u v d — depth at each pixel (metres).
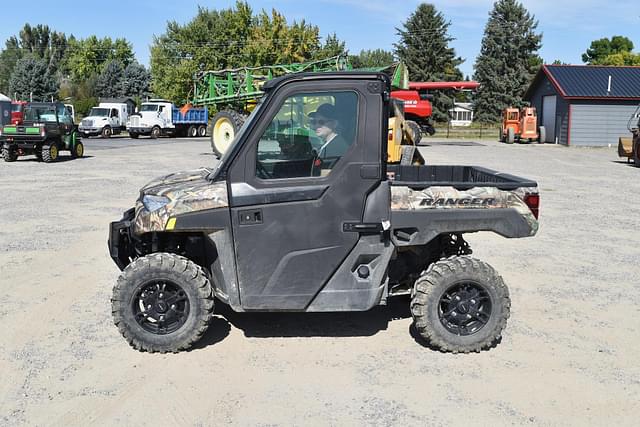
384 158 4.94
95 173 18.94
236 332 5.62
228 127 24.25
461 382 4.69
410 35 64.50
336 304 5.05
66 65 108.56
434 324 5.11
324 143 4.93
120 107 47.41
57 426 4.06
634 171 21.50
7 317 6.03
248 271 5.00
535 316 6.18
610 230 10.68
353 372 4.84
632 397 4.50
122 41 100.25
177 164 21.95
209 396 4.45
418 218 5.04
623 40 94.69
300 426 4.05
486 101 64.69
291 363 4.98
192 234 5.32
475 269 5.09
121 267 5.56
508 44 64.25
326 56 59.38
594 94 37.69
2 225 10.60
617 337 5.65
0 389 4.55
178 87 65.06
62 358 5.08
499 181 5.86
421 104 32.62
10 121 29.64
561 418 4.20
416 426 4.06
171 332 5.09
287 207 4.93
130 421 4.12
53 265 7.96
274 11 58.31
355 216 4.95
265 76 26.50
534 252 8.97
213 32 66.56
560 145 38.56
